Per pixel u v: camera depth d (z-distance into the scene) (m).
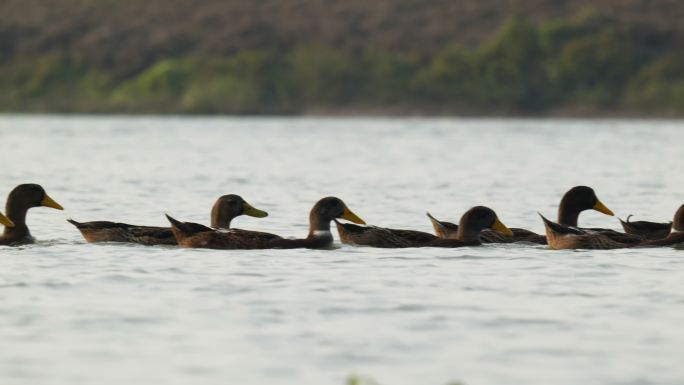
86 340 13.51
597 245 20.64
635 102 117.75
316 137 70.75
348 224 21.25
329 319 14.57
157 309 15.08
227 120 104.00
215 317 14.64
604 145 61.84
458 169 43.75
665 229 22.19
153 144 61.19
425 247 20.84
